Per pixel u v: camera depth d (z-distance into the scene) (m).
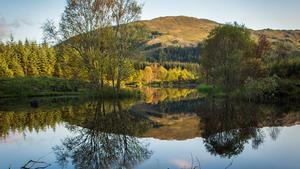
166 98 46.06
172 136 16.19
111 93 41.69
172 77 142.50
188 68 164.00
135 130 18.19
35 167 10.58
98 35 38.00
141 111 28.28
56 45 38.09
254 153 12.27
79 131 17.86
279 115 23.62
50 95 53.00
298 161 11.04
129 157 11.80
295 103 32.34
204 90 61.00
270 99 35.88
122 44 39.16
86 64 38.75
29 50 93.81
